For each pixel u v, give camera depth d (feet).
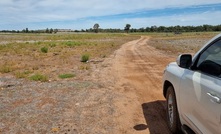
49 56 67.41
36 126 17.89
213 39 11.55
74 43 131.85
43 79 33.30
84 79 34.58
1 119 19.21
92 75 37.78
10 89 28.78
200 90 10.75
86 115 20.08
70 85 30.48
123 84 31.48
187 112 12.57
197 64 12.37
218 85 9.37
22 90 28.22
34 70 43.19
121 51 87.86
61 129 17.37
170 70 16.06
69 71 41.65
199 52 12.48
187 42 160.35
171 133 16.43
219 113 8.87
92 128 17.54
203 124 10.51
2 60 57.82
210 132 9.79
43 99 24.43
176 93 14.15
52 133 16.74
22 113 20.49
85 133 16.76
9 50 85.87
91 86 29.96
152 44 142.72
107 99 24.48
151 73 39.63
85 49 95.91
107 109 21.52
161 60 57.36
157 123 18.26
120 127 17.72
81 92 27.09
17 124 18.26
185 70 13.55
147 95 26.07
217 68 10.19
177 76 14.26
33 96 25.55
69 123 18.42
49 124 18.24
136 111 20.98
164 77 17.20
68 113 20.52
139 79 34.73
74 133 16.76
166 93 17.04
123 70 42.75
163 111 20.83
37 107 22.00
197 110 11.10
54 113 20.49
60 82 32.48
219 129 8.93
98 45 124.98
